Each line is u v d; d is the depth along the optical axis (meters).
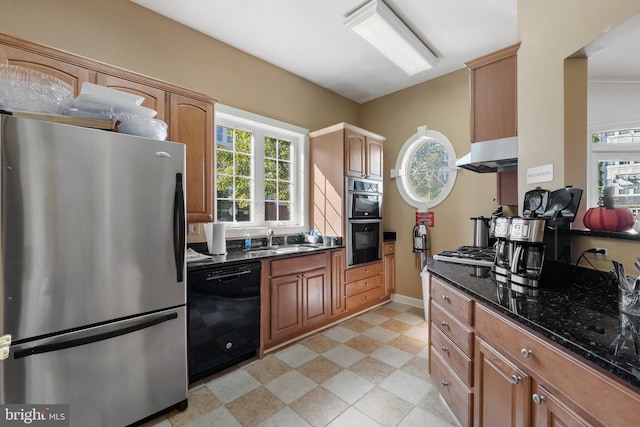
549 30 1.65
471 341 1.32
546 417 0.90
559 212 1.45
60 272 1.29
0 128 1.16
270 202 3.21
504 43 2.75
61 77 1.63
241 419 1.63
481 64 2.05
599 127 3.36
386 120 3.96
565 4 1.56
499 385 1.12
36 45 1.55
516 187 2.48
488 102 2.02
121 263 1.46
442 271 1.72
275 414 1.67
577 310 1.04
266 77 3.09
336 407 1.72
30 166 1.22
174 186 1.66
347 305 3.14
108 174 1.42
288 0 2.19
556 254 1.41
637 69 3.06
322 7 2.27
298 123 3.41
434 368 1.79
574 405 0.81
